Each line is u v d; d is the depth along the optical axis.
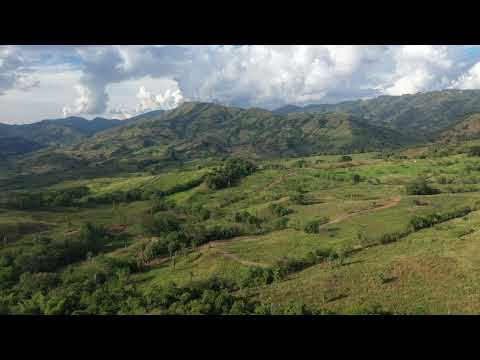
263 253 104.19
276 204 154.00
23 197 194.00
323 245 103.44
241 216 145.75
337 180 197.38
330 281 73.56
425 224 101.31
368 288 66.88
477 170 186.25
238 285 84.50
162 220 149.50
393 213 122.25
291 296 69.94
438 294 59.34
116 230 152.88
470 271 64.88
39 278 103.56
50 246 125.69
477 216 100.94
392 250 86.06
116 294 79.88
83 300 76.94
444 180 169.38
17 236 144.38
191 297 69.88
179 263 108.88
